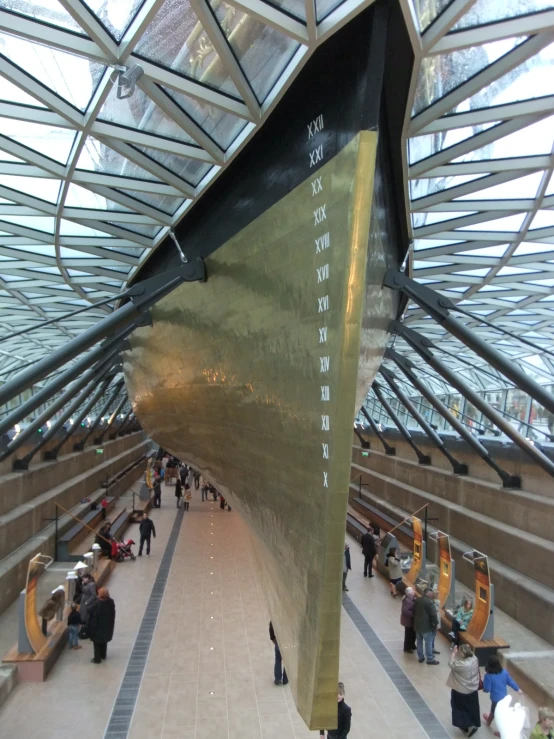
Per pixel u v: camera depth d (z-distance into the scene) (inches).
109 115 380.2
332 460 272.1
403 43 272.4
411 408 1053.8
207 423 499.2
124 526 1151.6
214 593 777.6
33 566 541.0
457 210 561.9
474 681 439.5
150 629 647.1
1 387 399.5
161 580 832.9
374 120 247.0
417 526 793.6
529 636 625.3
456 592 776.3
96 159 445.4
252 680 526.9
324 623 286.4
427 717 466.6
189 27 301.9
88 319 1124.5
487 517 869.2
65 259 697.6
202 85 323.6
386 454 1523.1
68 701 480.4
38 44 315.9
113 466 1691.7
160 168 413.4
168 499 1617.9
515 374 486.9
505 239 655.1
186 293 478.3
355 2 234.7
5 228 601.9
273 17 250.7
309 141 294.0
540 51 333.1
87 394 1003.3
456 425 865.5
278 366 334.3
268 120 336.8
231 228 391.9
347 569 828.6
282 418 335.3
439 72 341.1
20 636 528.4
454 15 262.1
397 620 688.4
